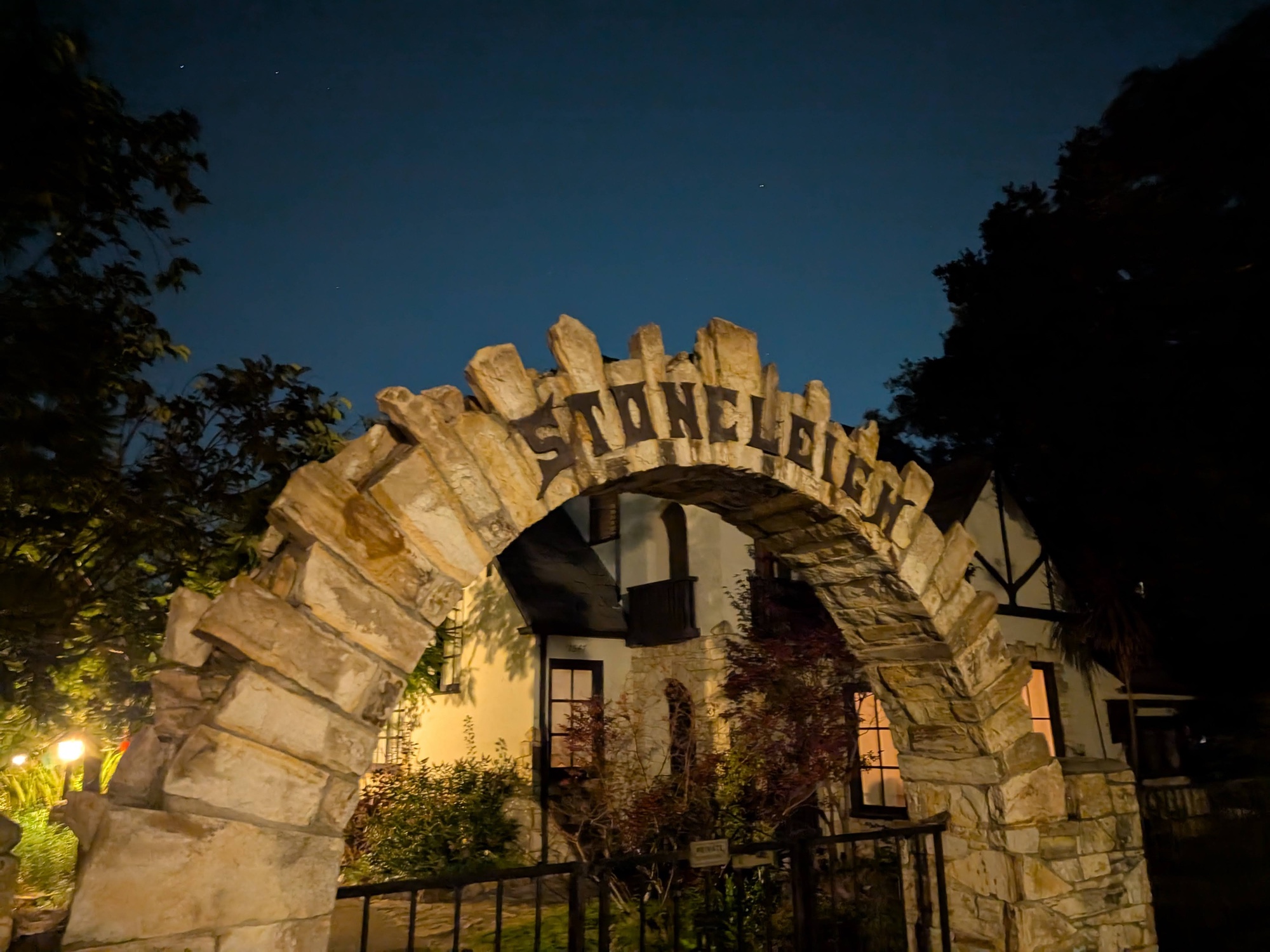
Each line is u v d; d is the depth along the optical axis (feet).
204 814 7.57
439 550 9.51
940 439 55.77
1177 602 40.88
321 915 8.00
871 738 27.58
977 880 15.35
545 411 10.80
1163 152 38.29
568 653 35.55
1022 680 15.96
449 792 32.22
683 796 22.72
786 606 29.17
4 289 15.38
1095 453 40.88
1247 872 26.96
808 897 13.52
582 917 10.85
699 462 12.23
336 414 20.63
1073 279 42.63
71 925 6.82
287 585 8.68
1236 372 34.40
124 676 20.10
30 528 15.88
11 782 30.30
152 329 18.74
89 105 15.87
